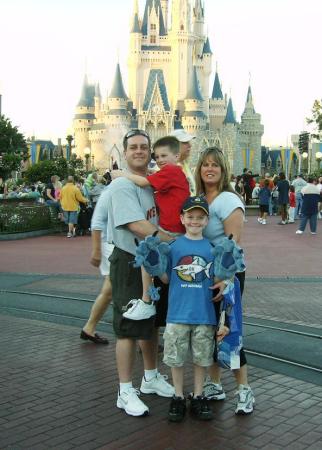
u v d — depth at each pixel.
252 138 129.25
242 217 4.91
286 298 9.66
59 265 13.67
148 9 121.19
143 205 4.96
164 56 120.25
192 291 4.65
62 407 4.95
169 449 4.16
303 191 20.53
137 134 5.10
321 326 7.73
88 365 6.12
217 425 4.59
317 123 45.53
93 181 21.66
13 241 19.36
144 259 4.50
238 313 4.71
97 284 11.01
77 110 118.50
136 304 4.78
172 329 4.71
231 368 4.59
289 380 5.62
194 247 4.70
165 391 5.27
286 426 4.55
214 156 4.95
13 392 5.30
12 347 6.79
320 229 22.86
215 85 126.38
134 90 120.25
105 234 6.72
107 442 4.28
